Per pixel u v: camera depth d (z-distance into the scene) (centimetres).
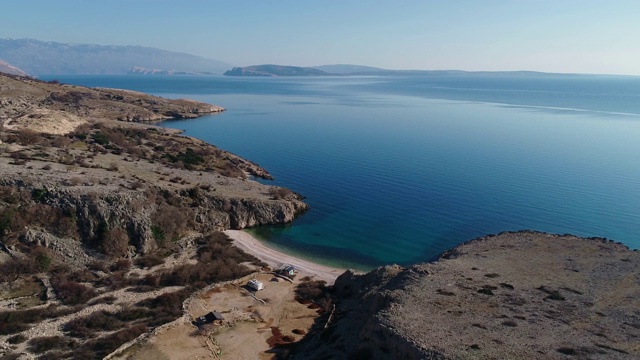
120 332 4366
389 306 4097
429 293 4344
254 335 4616
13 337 4141
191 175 9050
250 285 5609
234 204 7881
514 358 3206
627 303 4212
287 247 7238
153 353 4166
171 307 4956
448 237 7612
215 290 5500
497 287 4534
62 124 11231
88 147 9669
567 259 5447
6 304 4697
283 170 11600
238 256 6562
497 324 3734
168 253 6369
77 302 4866
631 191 9712
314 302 5400
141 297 5134
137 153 10138
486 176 10975
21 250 5425
